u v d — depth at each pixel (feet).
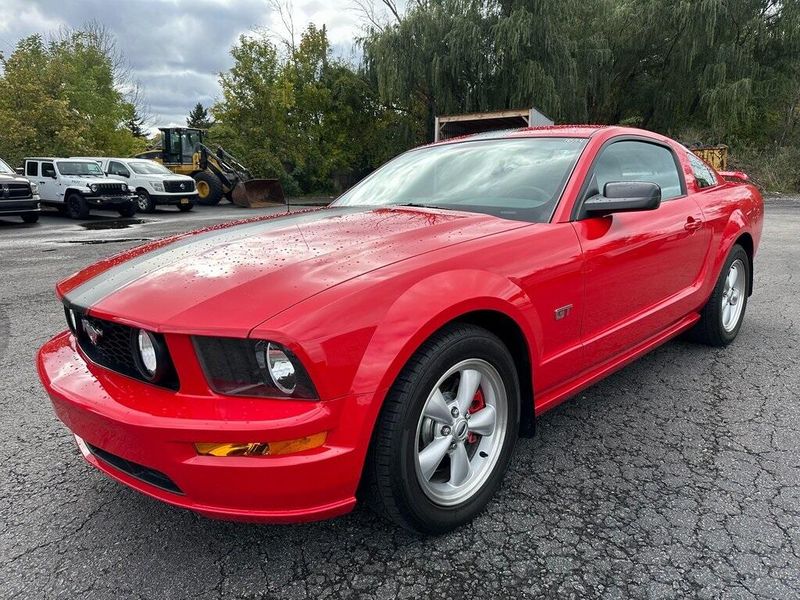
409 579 6.21
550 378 8.09
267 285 6.05
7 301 19.86
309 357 5.45
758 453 8.77
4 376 12.60
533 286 7.45
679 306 11.11
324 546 6.80
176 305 5.88
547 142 10.09
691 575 6.16
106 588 6.17
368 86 96.73
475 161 10.37
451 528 6.89
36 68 94.89
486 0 78.84
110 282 6.93
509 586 6.07
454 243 7.16
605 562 6.40
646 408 10.41
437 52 81.20
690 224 11.06
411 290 6.20
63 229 45.27
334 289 5.90
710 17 79.66
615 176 9.87
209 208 71.20
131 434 5.68
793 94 91.15
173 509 7.64
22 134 82.12
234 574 6.35
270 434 5.38
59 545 6.91
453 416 6.86
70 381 6.57
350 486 5.87
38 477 8.49
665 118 95.76
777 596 5.82
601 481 8.05
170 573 6.39
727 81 84.02
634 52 90.68
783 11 82.84
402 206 9.57
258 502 5.61
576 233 8.36
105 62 125.49
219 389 5.67
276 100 93.45
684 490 7.79
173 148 75.87
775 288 19.94
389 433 5.99
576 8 78.33
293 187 98.22
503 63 77.46
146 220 53.93
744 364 12.55
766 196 79.92
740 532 6.86
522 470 8.39
